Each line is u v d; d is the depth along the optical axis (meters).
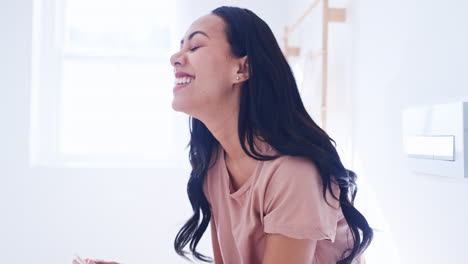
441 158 1.02
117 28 2.77
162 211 2.54
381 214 1.38
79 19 2.75
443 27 1.05
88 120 2.77
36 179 2.49
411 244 1.20
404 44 1.24
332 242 0.89
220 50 0.92
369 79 1.47
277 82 0.90
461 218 0.98
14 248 2.47
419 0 1.16
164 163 2.75
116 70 2.77
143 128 2.80
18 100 2.47
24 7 2.49
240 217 0.98
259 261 0.96
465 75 0.96
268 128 0.88
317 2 1.79
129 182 2.54
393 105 1.30
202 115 0.95
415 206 1.18
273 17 2.61
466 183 0.96
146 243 2.53
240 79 0.92
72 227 2.50
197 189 1.13
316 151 0.85
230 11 0.96
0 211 2.46
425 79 1.13
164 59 2.75
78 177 2.51
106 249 2.51
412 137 1.15
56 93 2.70
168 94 2.80
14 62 2.48
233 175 1.03
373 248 1.44
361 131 1.53
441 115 1.02
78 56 2.71
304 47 2.23
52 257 2.49
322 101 1.73
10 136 2.47
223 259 1.09
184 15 2.62
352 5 1.63
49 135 2.68
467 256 0.96
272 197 0.85
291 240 0.82
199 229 1.16
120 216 2.53
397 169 1.27
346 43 1.68
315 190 0.83
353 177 1.02
